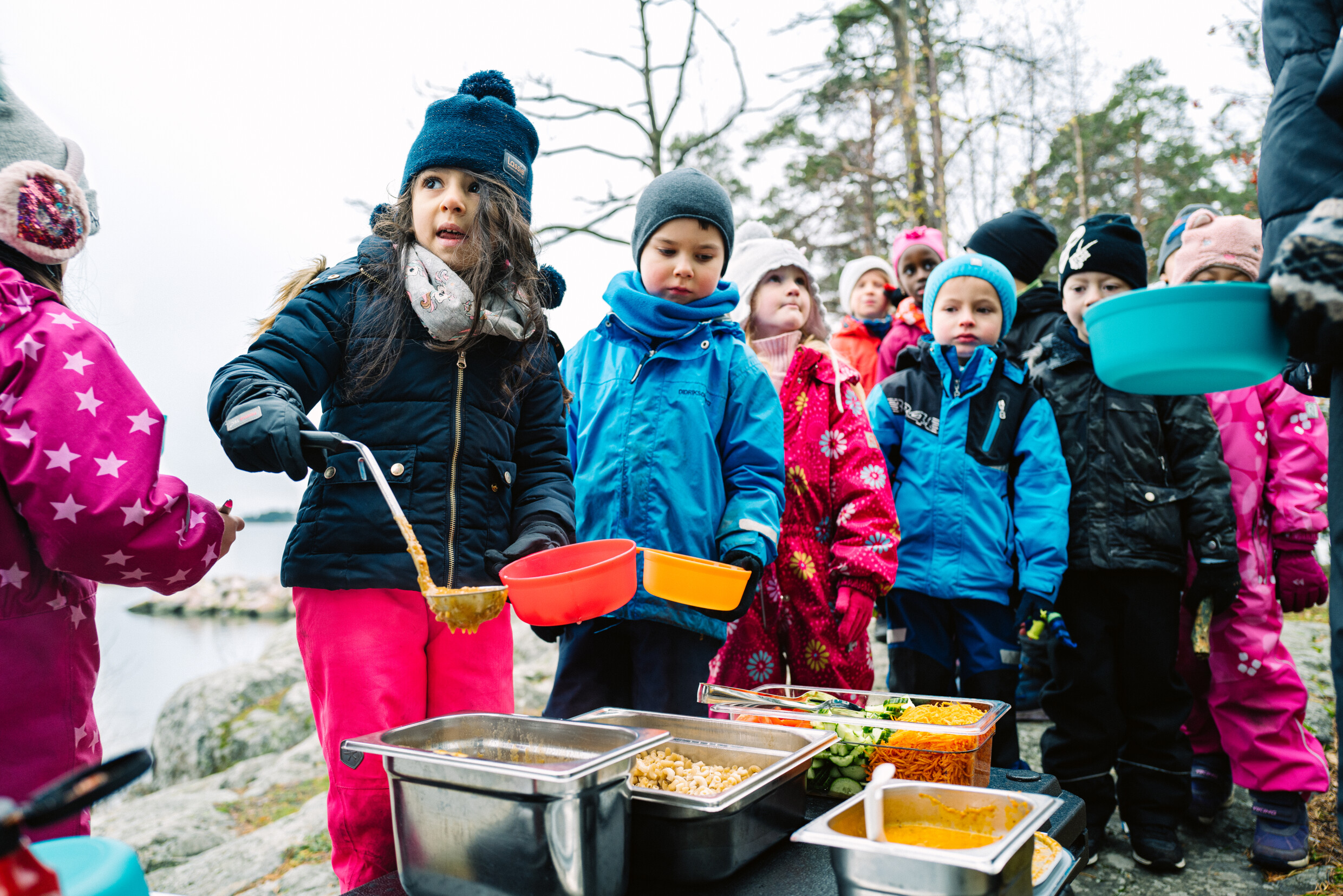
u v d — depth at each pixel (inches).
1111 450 94.3
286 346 58.3
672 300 81.3
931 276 107.3
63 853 33.2
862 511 91.0
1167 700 92.5
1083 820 57.5
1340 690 42.7
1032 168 459.2
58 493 45.5
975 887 35.7
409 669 59.6
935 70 404.5
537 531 62.2
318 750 164.2
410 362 62.4
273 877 110.9
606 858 39.1
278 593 653.3
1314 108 45.2
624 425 77.9
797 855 47.3
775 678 90.0
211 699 191.6
